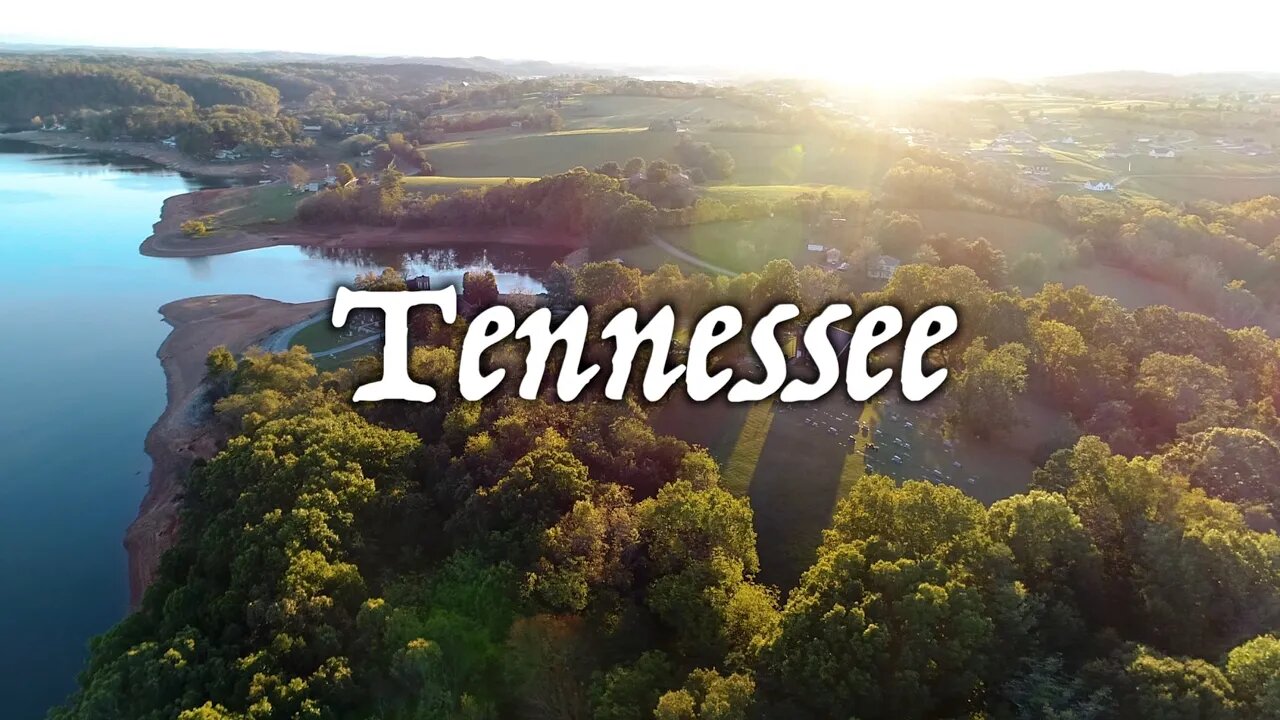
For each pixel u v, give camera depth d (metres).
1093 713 37.69
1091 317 97.69
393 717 43.69
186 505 71.69
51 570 74.56
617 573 53.06
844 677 41.44
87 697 45.56
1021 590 44.78
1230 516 52.81
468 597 50.12
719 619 48.75
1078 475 60.12
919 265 105.94
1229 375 85.81
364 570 57.28
